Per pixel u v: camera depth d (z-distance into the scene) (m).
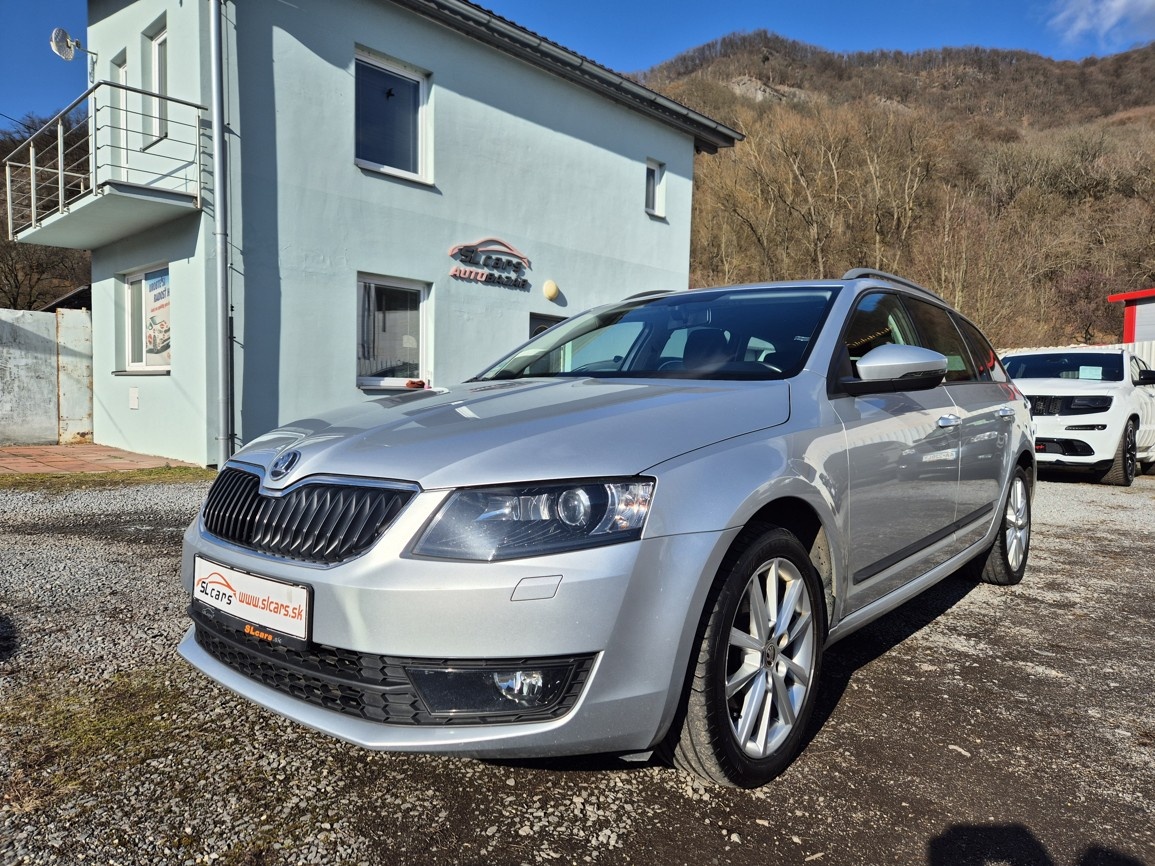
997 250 30.00
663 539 1.86
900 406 2.92
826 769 2.27
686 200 14.97
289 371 8.84
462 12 10.03
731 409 2.26
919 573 3.12
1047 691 2.86
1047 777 2.24
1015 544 4.31
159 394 9.13
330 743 2.36
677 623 1.87
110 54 9.83
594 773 2.22
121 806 2.01
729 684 2.08
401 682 1.82
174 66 8.47
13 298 22.91
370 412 2.48
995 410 3.85
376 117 9.87
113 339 10.21
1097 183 39.97
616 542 1.82
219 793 2.08
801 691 2.32
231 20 8.14
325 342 9.16
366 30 9.38
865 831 1.96
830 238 34.88
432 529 1.82
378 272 9.69
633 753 1.94
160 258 8.92
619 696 1.82
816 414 2.46
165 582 4.00
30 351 10.52
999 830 1.97
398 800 2.06
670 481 1.92
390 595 1.78
